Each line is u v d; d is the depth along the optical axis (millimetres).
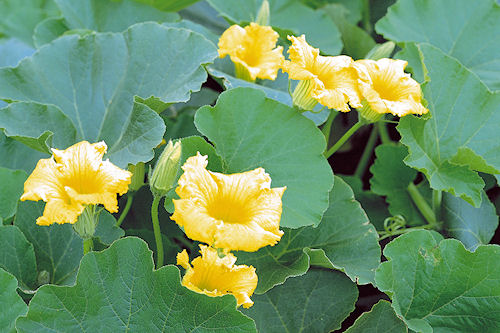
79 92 1317
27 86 1296
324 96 1172
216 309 1066
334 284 1230
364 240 1229
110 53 1328
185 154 1196
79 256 1204
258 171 1094
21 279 1171
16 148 1321
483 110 1319
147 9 1528
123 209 1346
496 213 1383
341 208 1253
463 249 1174
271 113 1228
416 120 1267
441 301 1189
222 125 1222
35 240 1202
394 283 1170
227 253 1066
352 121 1490
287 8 1603
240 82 1313
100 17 1521
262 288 1188
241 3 1572
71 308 1084
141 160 1184
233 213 1087
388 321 1181
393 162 1387
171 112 1526
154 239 1279
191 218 1045
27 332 1068
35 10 1895
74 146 1089
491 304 1171
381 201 1414
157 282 1081
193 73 1280
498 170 1258
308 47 1195
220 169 1209
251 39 1312
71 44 1330
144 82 1305
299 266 1194
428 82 1316
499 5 1491
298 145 1222
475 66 1477
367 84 1190
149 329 1096
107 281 1091
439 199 1345
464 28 1494
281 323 1215
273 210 1076
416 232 1179
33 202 1210
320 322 1217
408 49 1404
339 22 1607
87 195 1062
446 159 1308
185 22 1416
